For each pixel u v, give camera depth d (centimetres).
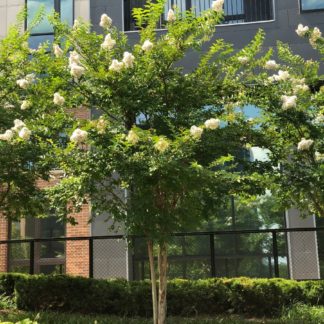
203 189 621
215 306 892
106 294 903
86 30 739
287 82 771
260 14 1329
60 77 688
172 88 679
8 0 1398
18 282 930
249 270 1178
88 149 670
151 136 591
